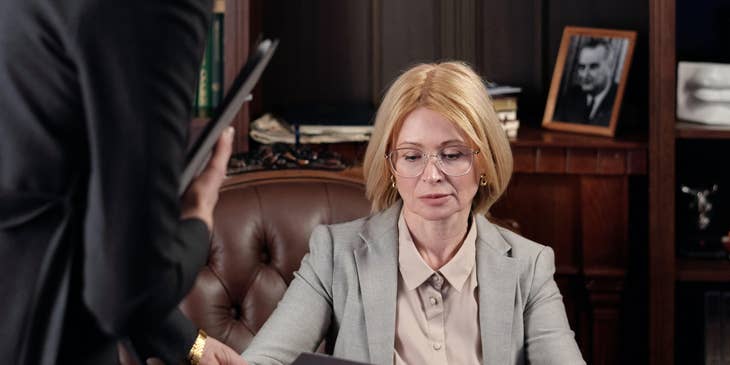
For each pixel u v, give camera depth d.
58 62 1.14
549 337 1.89
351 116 3.32
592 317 3.27
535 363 1.89
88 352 1.27
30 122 1.15
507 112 3.30
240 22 3.16
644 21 3.54
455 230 1.89
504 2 3.59
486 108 1.86
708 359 3.21
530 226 3.28
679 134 3.10
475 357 1.89
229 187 2.39
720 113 3.17
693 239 3.33
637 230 3.45
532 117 3.61
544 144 3.16
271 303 2.33
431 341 1.89
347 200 2.37
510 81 3.61
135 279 1.13
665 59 3.08
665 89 3.09
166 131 1.14
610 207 3.20
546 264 1.96
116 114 1.12
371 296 1.91
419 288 1.91
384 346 1.88
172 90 1.15
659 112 3.10
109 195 1.12
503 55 3.60
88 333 1.26
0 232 1.18
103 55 1.13
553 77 3.42
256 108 3.51
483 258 1.93
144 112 1.13
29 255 1.19
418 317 1.90
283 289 2.34
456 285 1.89
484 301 1.89
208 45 3.20
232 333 2.32
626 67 3.31
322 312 1.98
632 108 3.55
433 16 3.61
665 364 3.18
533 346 1.90
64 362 1.24
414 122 1.84
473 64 3.61
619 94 3.31
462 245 1.91
